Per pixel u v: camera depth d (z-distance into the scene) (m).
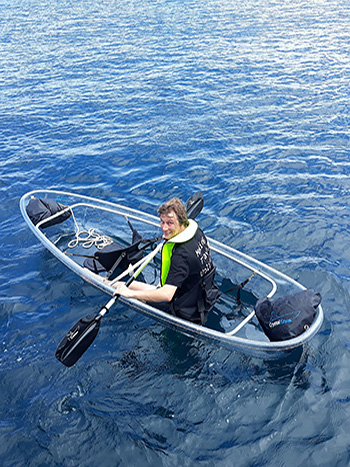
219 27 16.03
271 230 5.38
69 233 5.29
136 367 3.63
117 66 12.23
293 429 3.11
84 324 3.47
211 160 7.16
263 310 3.68
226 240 5.24
